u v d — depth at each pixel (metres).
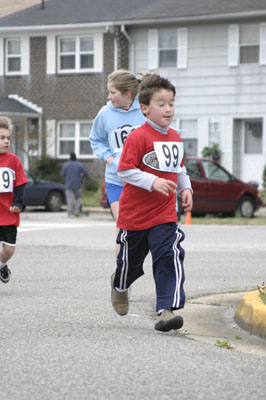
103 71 86.00
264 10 76.62
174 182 16.36
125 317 18.84
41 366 13.27
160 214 15.99
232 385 12.32
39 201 68.38
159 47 83.38
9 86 90.56
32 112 88.19
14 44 90.56
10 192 22.03
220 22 80.38
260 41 78.81
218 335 17.28
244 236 42.34
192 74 81.94
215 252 34.66
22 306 20.16
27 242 38.44
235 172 81.12
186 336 16.83
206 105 81.50
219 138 80.94
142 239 16.28
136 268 16.81
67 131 88.56
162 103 15.84
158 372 12.99
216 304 21.59
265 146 79.06
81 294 22.58
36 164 85.62
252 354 14.88
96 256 32.81
